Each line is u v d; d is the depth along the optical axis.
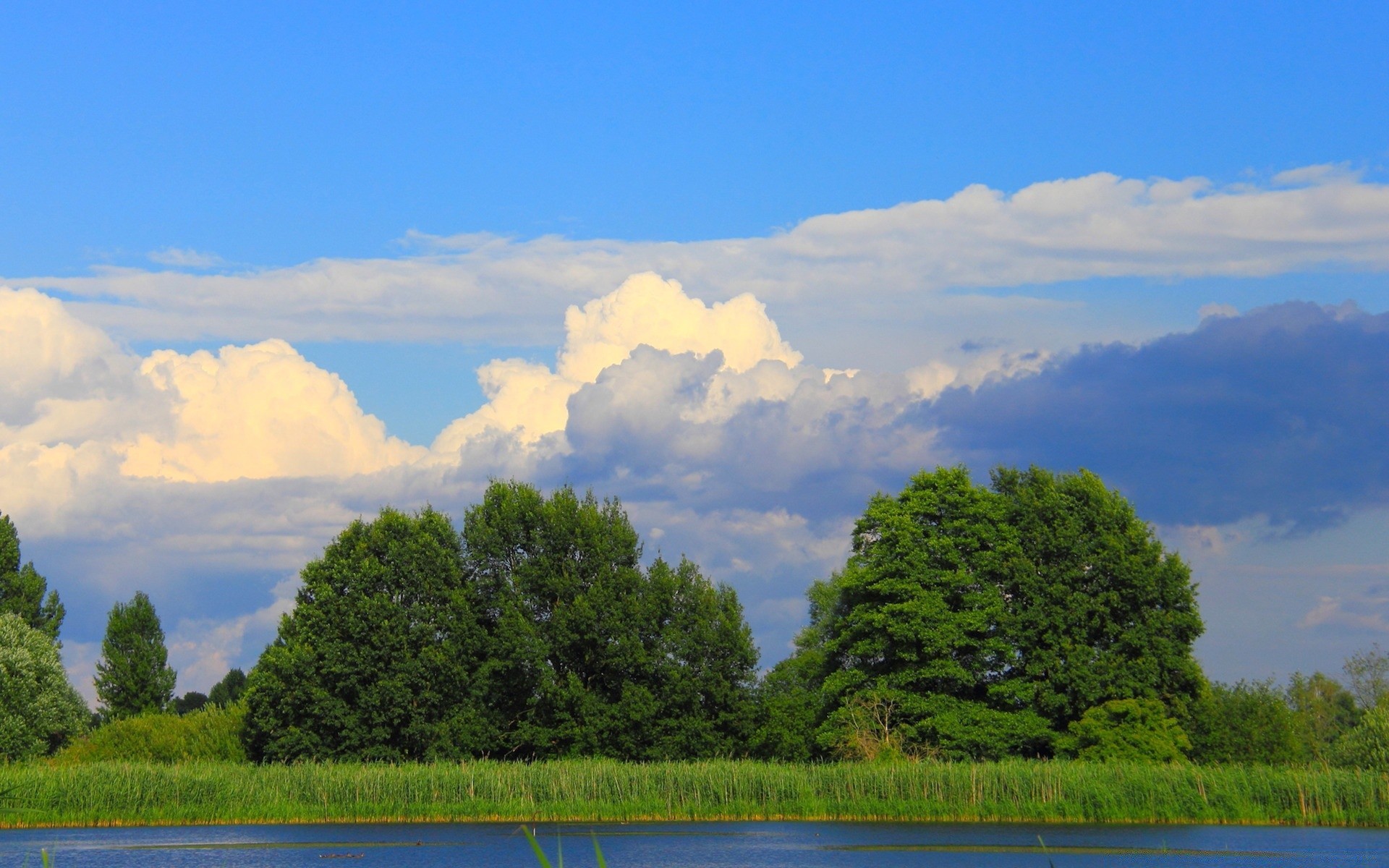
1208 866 44.22
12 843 50.66
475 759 81.00
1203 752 73.06
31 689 79.00
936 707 72.19
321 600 80.06
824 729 74.06
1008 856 47.19
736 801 59.03
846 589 77.12
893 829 55.25
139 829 55.59
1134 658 73.81
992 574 77.25
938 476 77.75
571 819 58.50
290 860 46.62
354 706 78.88
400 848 49.97
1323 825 54.22
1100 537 75.81
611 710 81.44
